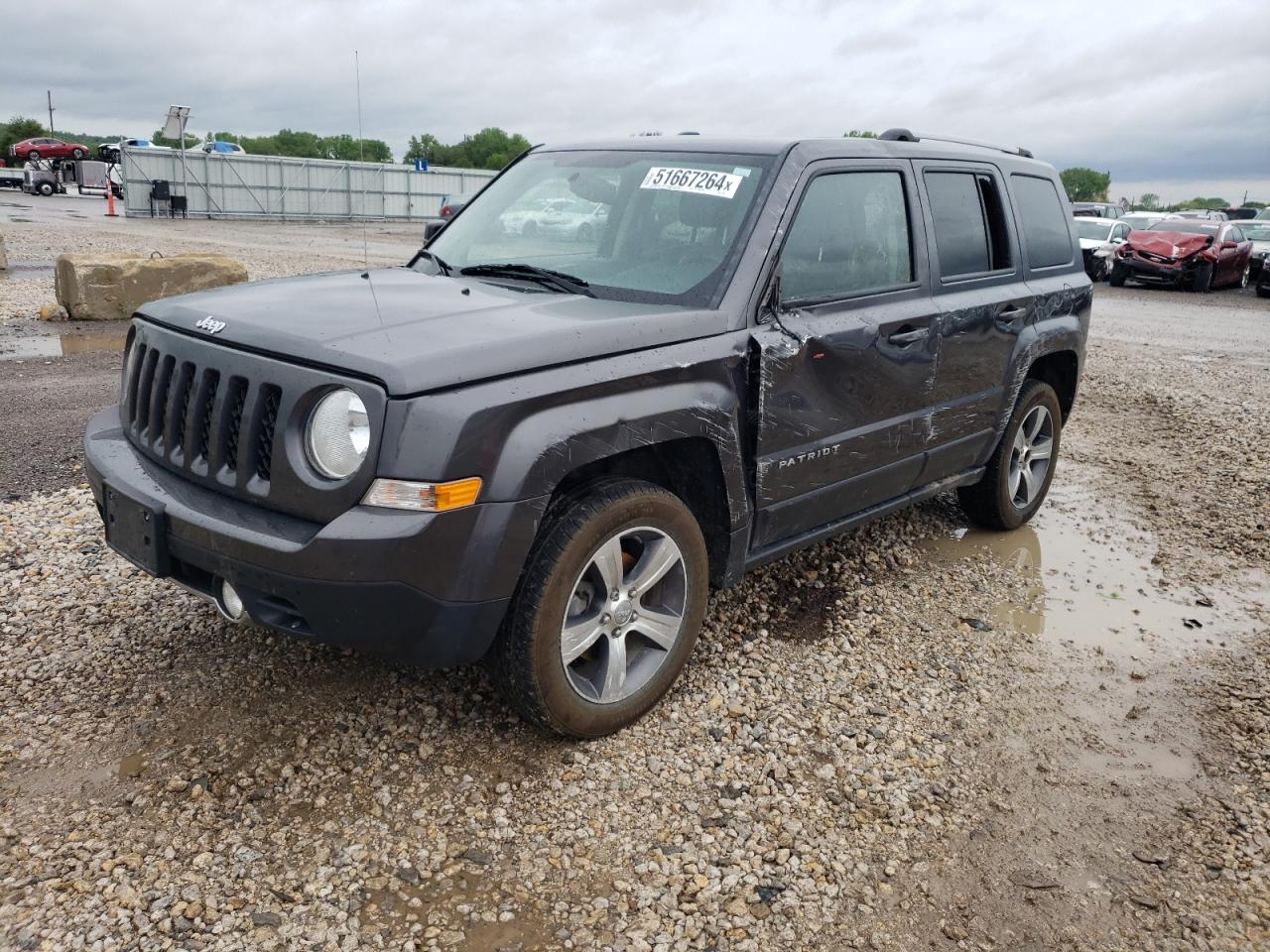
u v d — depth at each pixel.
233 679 3.44
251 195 38.38
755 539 3.64
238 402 2.86
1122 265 22.23
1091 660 4.03
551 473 2.76
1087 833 2.92
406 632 2.70
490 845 2.72
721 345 3.29
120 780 2.88
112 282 11.16
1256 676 3.94
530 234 4.02
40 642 3.62
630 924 2.47
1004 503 5.29
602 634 3.14
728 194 3.68
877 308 3.97
